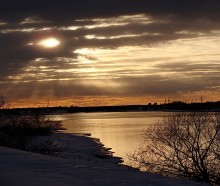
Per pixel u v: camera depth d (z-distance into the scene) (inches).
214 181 625.6
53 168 427.2
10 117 1462.8
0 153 545.0
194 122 673.0
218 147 649.6
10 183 344.8
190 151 641.0
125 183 356.8
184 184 368.8
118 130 2549.2
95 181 361.1
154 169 653.3
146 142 1027.9
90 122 4478.3
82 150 1214.9
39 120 1755.7
